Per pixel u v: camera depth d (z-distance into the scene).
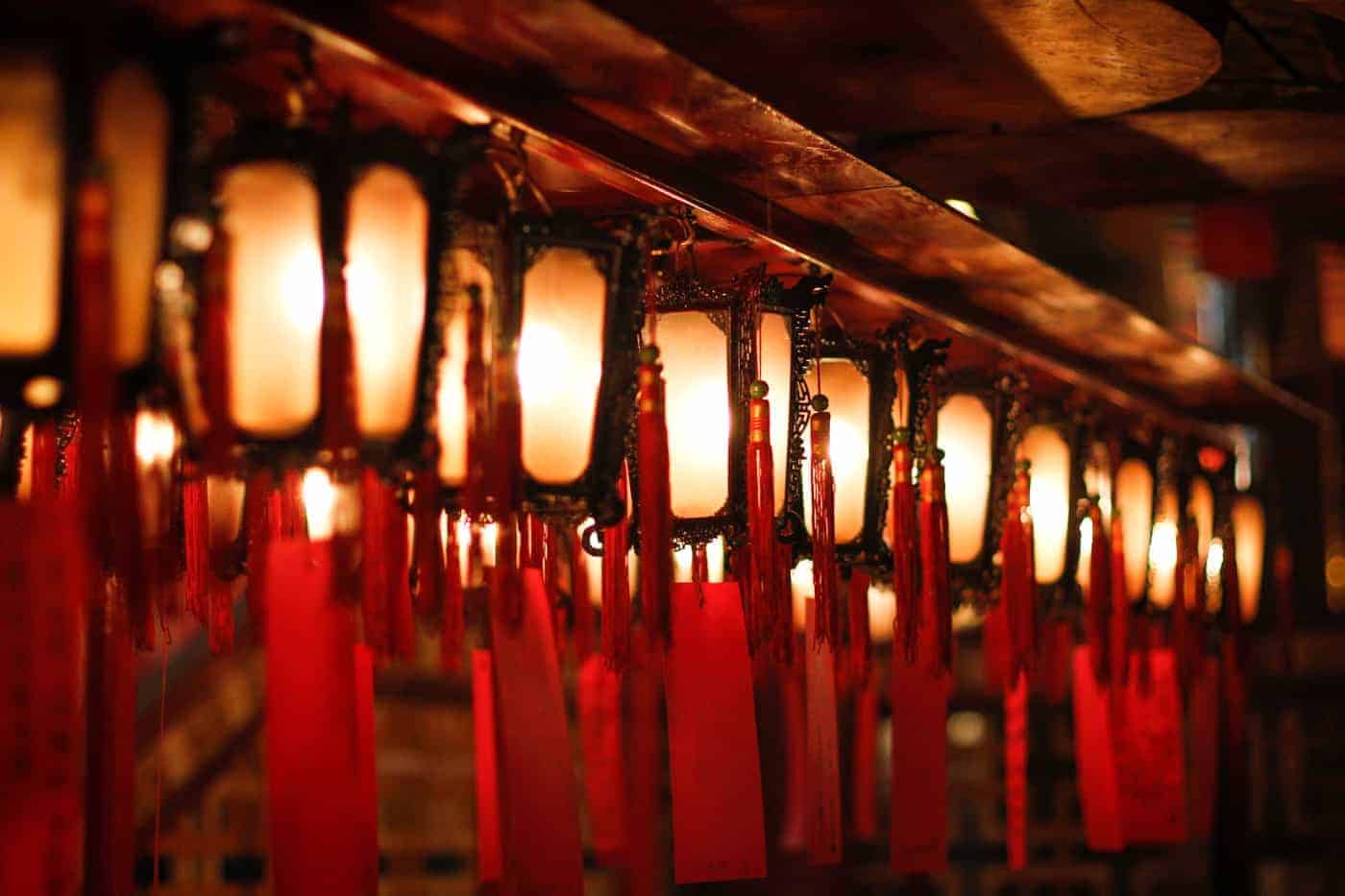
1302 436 7.94
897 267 3.52
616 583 2.73
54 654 1.93
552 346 2.31
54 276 1.75
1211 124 3.65
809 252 3.05
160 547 2.35
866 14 2.93
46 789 1.92
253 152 1.95
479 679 3.21
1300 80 3.54
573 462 2.33
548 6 2.02
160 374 1.86
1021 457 4.31
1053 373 4.41
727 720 3.05
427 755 6.66
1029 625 3.85
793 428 2.93
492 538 3.33
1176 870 7.54
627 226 2.36
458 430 2.35
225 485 2.96
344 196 1.98
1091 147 3.79
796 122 2.49
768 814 5.23
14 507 1.93
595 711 4.75
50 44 1.73
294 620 2.21
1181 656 4.99
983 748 7.72
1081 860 7.53
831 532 2.98
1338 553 7.94
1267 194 4.24
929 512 3.38
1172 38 3.01
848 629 4.20
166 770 5.77
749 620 3.09
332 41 1.96
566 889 2.56
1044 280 3.63
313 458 2.01
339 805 2.19
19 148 1.73
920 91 3.38
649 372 2.54
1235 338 7.95
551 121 2.35
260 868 5.91
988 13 2.92
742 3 2.89
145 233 1.81
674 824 3.00
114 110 1.76
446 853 6.66
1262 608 7.84
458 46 2.17
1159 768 4.95
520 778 2.54
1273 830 7.68
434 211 2.05
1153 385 5.06
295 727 2.20
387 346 2.04
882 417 3.27
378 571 2.52
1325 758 7.73
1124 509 4.81
